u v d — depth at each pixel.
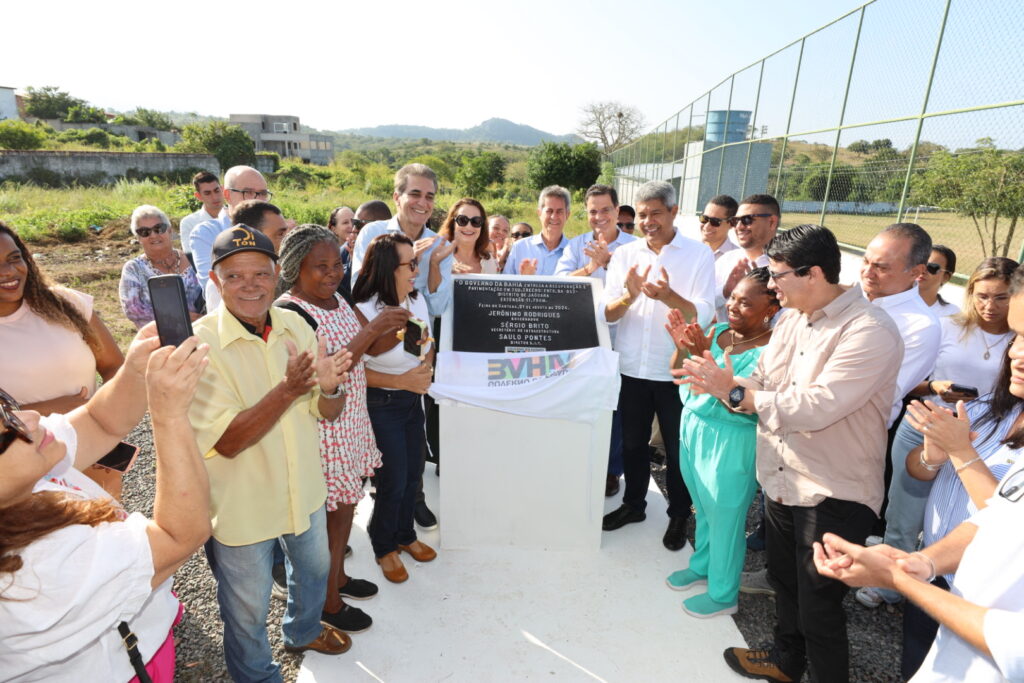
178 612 1.68
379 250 2.66
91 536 1.16
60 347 2.28
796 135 9.25
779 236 2.21
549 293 3.34
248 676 2.15
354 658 2.54
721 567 2.77
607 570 3.15
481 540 3.27
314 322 2.34
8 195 17.23
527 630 2.72
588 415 2.99
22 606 1.09
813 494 2.14
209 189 5.04
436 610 2.83
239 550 1.97
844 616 2.16
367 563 3.18
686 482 2.97
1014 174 4.88
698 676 2.49
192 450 1.30
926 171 5.99
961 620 1.25
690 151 16.92
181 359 1.23
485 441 3.08
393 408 2.79
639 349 3.35
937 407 1.74
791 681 2.42
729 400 2.24
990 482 1.66
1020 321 1.52
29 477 1.12
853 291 2.14
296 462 2.03
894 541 2.93
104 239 13.35
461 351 3.11
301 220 17.73
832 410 2.02
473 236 4.19
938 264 3.35
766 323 2.75
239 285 1.84
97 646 1.31
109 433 1.67
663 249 3.44
